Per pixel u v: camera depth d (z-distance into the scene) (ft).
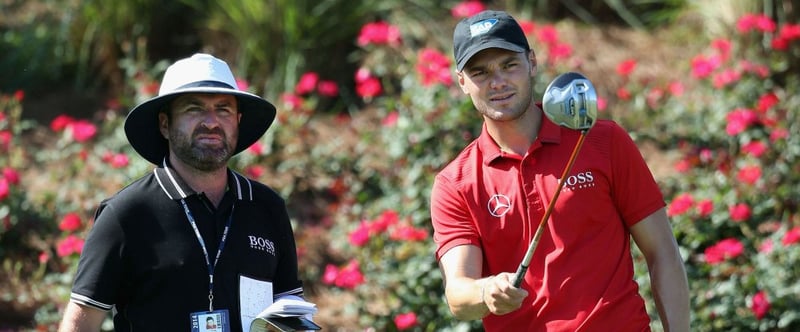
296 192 97.81
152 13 116.57
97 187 96.02
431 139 96.17
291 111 101.19
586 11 123.75
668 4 123.65
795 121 97.50
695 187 92.68
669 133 101.86
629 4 124.67
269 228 50.80
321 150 100.73
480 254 49.49
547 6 124.06
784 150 93.76
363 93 96.89
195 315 47.65
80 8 116.98
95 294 47.73
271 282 50.03
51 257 89.04
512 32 48.21
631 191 49.21
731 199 86.48
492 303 45.39
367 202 95.61
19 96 101.24
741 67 102.99
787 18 110.32
